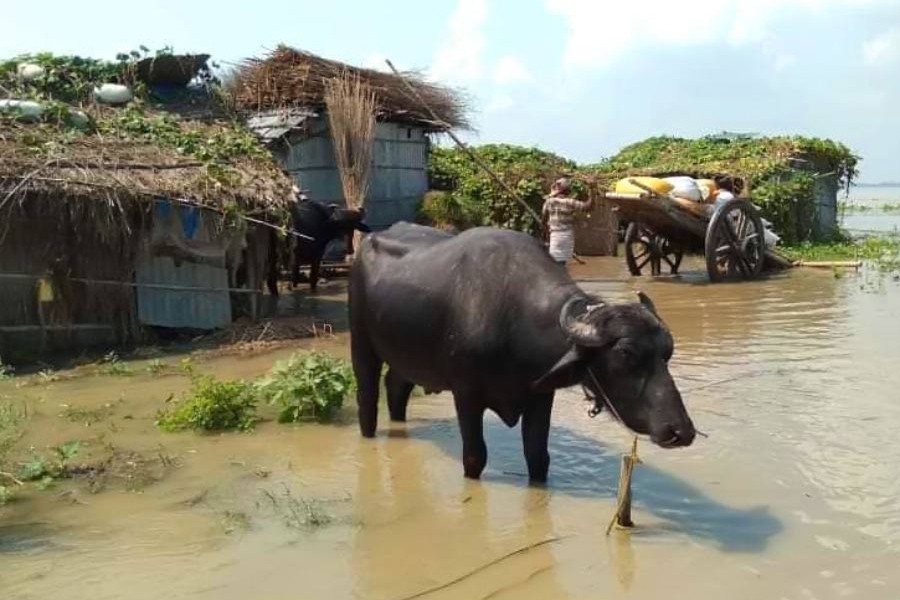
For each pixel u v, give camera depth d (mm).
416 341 6254
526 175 22141
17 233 10594
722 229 15289
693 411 7387
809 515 5305
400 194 21000
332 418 7832
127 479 6324
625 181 15500
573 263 19781
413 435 7309
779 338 10266
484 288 5801
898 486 5680
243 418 7562
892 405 7355
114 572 4883
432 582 4688
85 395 8836
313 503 5824
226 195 11695
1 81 14984
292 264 15523
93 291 11102
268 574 4820
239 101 18938
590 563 4832
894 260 17953
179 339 11805
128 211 11133
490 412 7875
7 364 10344
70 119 12820
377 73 19562
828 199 23656
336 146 17922
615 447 6754
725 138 28516
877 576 4527
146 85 18000
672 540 5070
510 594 4527
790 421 7031
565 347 5434
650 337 5039
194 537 5316
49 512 5750
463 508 5695
